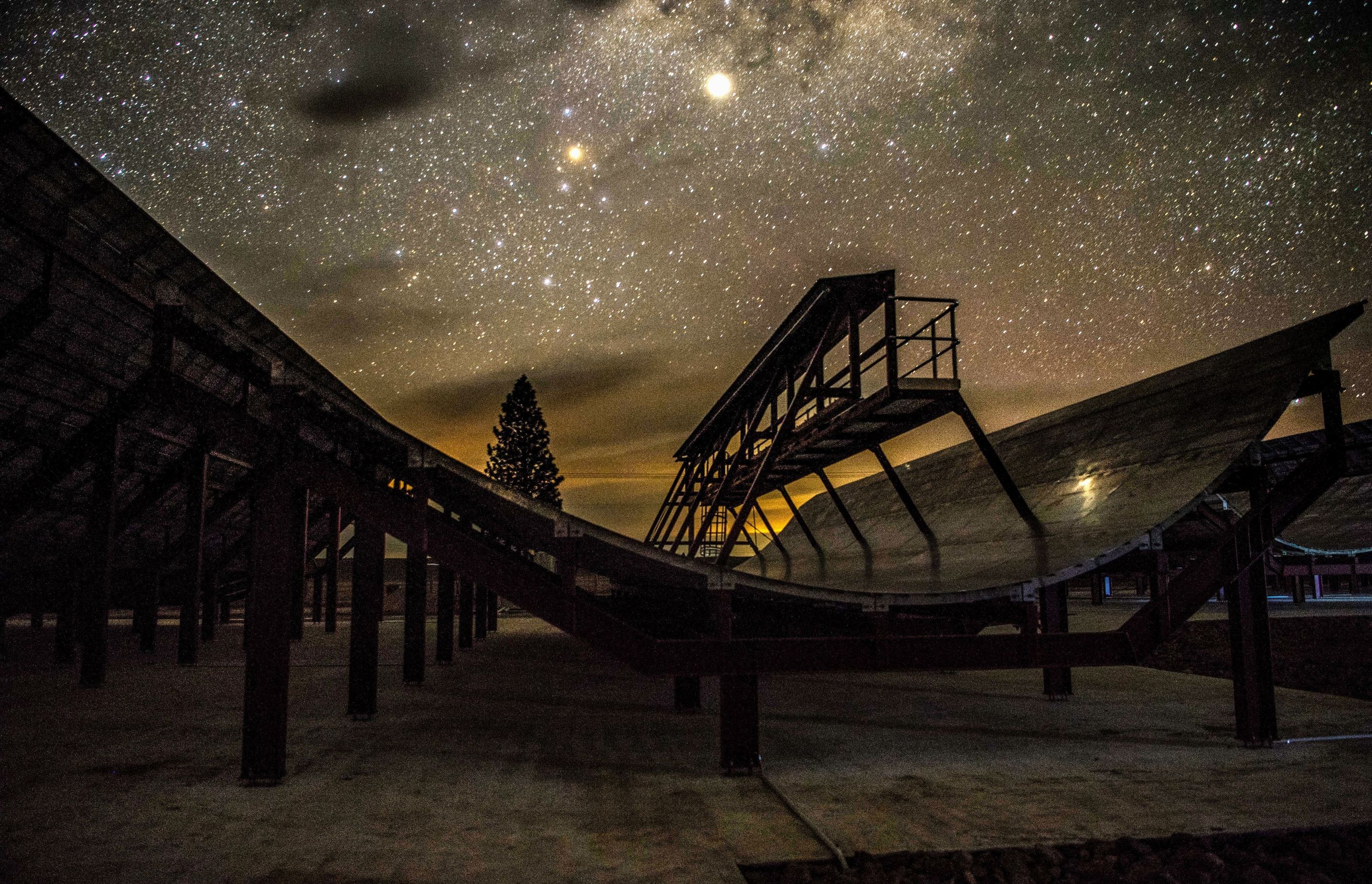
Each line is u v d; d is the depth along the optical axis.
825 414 11.92
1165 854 4.09
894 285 10.90
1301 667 11.48
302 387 5.57
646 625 7.64
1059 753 6.27
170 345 5.61
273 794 5.02
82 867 3.74
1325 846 4.23
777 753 6.27
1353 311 6.47
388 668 12.07
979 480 11.91
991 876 3.81
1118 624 17.52
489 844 4.12
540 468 41.12
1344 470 6.68
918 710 8.34
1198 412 7.63
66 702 8.62
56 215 7.73
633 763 5.98
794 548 18.30
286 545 5.45
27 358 8.24
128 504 12.63
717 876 3.70
